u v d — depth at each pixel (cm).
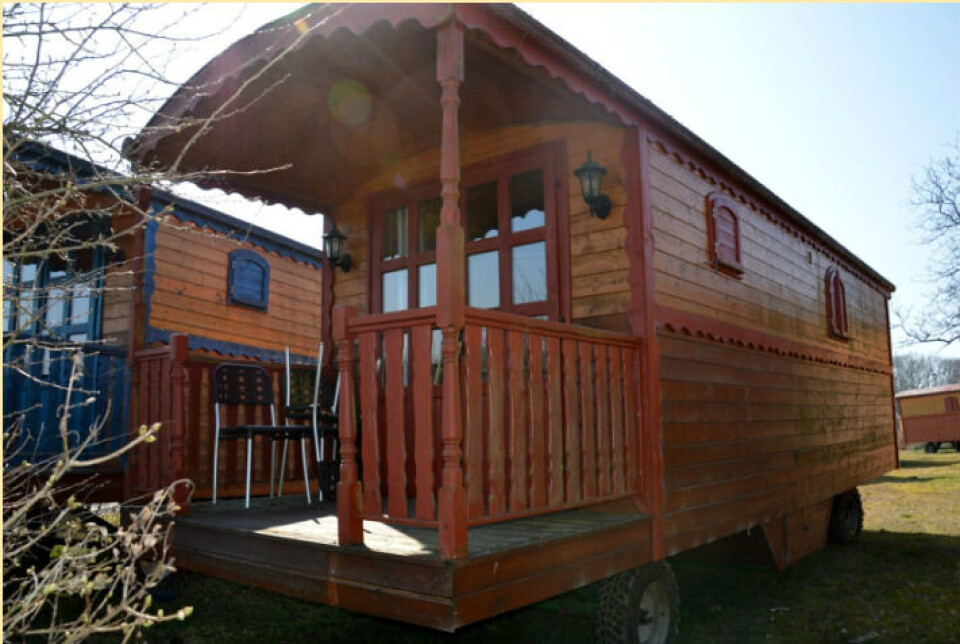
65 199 259
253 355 908
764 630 525
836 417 828
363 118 486
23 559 349
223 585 590
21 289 285
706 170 557
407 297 578
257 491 566
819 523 784
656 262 464
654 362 441
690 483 473
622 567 386
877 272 1035
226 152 517
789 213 718
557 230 491
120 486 494
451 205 295
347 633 493
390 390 309
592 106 436
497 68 400
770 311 667
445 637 486
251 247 918
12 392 534
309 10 353
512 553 300
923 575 697
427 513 291
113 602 468
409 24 343
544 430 352
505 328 327
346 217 628
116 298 668
